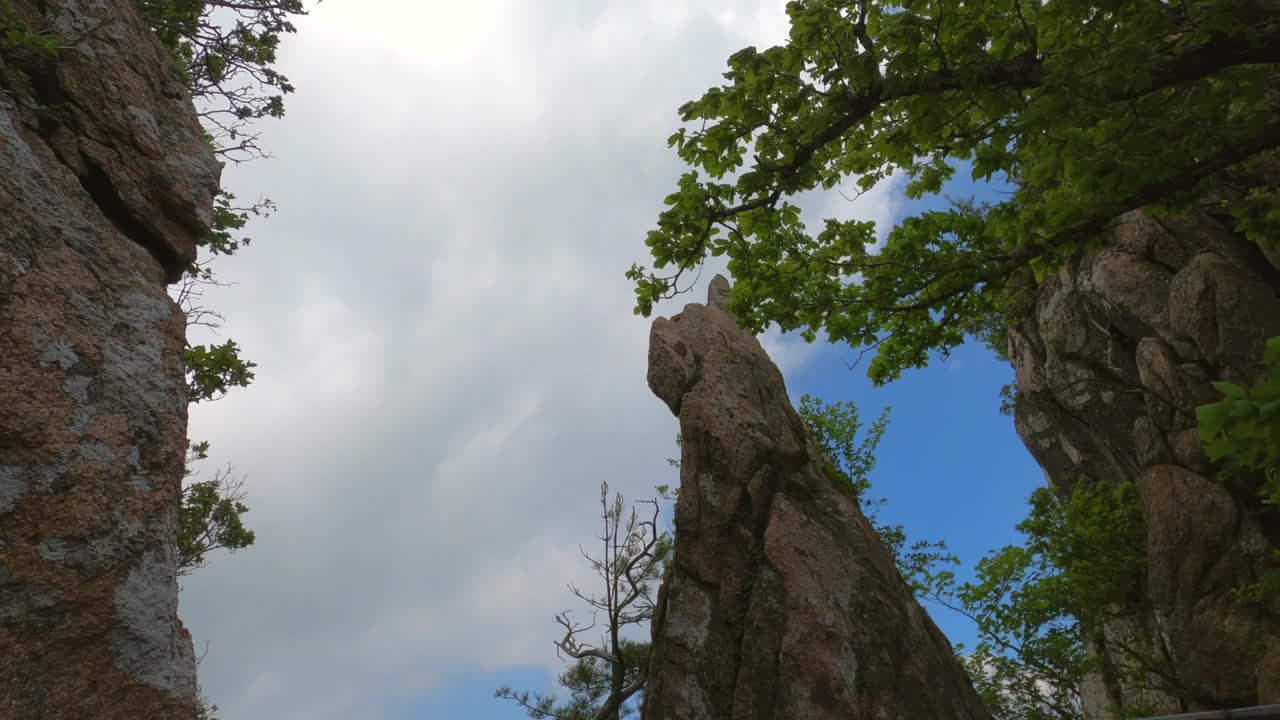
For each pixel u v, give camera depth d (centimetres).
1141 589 1689
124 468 353
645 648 1816
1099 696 1903
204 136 505
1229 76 633
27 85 387
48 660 298
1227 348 1530
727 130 726
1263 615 1394
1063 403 2066
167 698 337
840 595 1295
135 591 338
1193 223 1702
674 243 825
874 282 928
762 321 966
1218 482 1516
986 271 898
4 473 306
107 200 417
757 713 1214
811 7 656
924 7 641
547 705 1811
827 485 1533
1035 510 1770
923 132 684
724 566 1381
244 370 1018
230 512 1319
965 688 1334
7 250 334
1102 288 1808
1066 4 602
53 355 338
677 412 1623
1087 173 685
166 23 881
